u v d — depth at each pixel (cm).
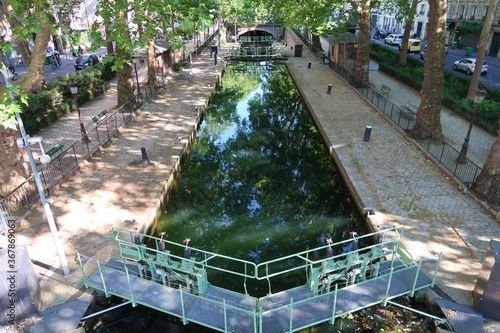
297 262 1117
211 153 1872
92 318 866
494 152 1165
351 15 3145
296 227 1297
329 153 1688
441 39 1512
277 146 1959
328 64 3428
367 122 1931
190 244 1195
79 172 1423
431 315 810
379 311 879
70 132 1825
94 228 1098
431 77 1573
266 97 2811
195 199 1457
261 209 1416
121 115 1872
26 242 1031
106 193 1281
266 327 790
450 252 980
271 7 3588
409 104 2142
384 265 948
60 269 939
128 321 898
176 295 872
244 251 1173
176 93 2534
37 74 1028
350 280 924
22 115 1769
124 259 898
